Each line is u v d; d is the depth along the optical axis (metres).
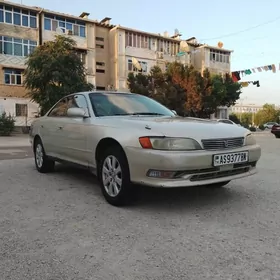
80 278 2.33
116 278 2.33
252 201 4.31
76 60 24.09
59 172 6.44
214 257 2.65
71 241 2.98
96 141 4.36
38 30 31.92
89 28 35.34
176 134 3.68
